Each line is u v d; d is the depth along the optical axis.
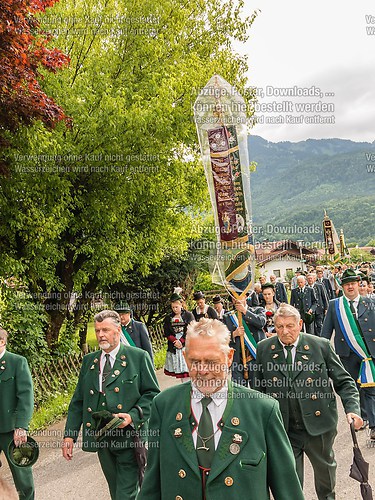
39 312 11.85
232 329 8.23
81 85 11.62
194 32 16.06
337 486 5.70
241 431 2.69
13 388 5.35
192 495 2.65
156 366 14.08
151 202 13.91
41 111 8.66
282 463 2.73
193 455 2.68
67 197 11.45
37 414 9.31
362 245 174.12
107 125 11.41
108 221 12.69
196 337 2.75
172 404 2.86
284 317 4.68
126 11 13.30
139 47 13.06
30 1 8.16
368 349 7.09
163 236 15.05
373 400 7.10
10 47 7.86
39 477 6.61
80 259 13.71
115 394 4.77
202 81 13.37
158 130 11.88
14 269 10.70
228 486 2.60
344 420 8.25
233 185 7.00
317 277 17.41
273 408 2.79
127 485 4.62
